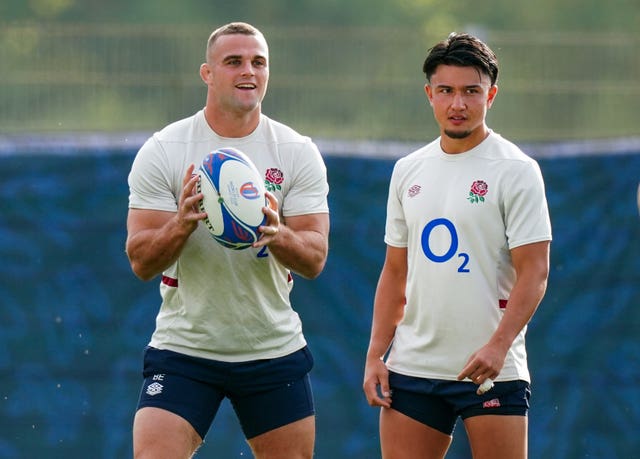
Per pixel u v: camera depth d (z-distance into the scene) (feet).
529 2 254.47
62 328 112.27
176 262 66.54
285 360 67.67
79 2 247.70
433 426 65.98
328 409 112.06
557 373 113.50
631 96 114.32
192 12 246.06
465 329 64.39
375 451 111.86
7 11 246.47
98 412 111.86
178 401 65.92
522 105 114.73
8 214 112.47
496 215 63.98
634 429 113.19
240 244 62.90
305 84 114.21
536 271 63.36
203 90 113.50
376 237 113.29
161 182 66.13
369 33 114.52
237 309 66.23
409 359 65.87
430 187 65.21
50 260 112.68
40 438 111.45
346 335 112.68
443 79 63.77
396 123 114.21
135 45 113.50
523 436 64.59
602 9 253.24
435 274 64.69
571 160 114.32
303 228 67.05
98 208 112.98
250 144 66.80
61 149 112.78
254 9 247.29
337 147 113.70
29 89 112.47
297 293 112.88
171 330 67.10
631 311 113.91
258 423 67.82
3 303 112.27
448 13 258.78
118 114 113.29
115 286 112.68
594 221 114.21
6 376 111.86
